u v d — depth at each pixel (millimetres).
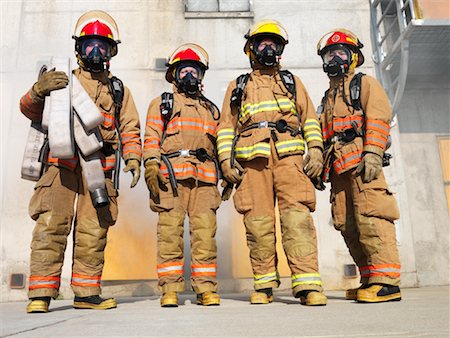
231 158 2867
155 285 5406
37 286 2479
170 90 6156
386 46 6391
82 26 2910
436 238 5926
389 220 2617
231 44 6383
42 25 6273
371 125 2678
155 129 2945
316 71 6320
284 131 2787
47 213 2600
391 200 2633
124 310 2455
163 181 2801
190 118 2969
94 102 2842
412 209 6004
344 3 6609
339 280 5496
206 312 2111
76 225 2748
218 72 6266
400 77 5570
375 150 2617
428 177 6160
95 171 2648
